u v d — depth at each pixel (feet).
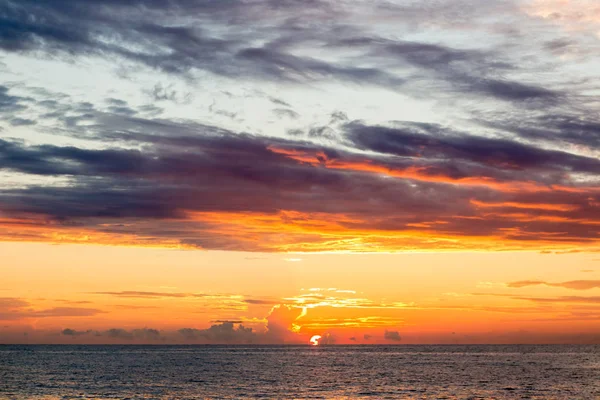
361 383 406.21
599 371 512.63
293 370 538.47
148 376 464.65
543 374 478.59
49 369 543.80
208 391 354.95
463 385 390.63
